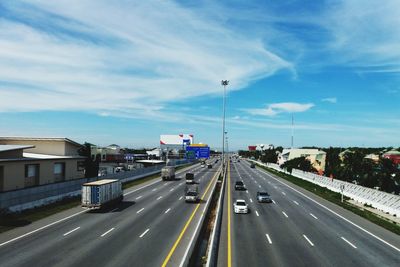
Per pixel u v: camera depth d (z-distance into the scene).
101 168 98.06
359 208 44.44
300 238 26.64
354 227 31.28
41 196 38.59
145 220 32.03
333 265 20.34
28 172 45.03
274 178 88.62
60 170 52.78
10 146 44.84
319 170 88.69
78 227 28.83
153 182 71.19
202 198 48.12
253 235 27.33
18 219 31.45
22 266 19.02
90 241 24.33
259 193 47.28
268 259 21.17
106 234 26.44
